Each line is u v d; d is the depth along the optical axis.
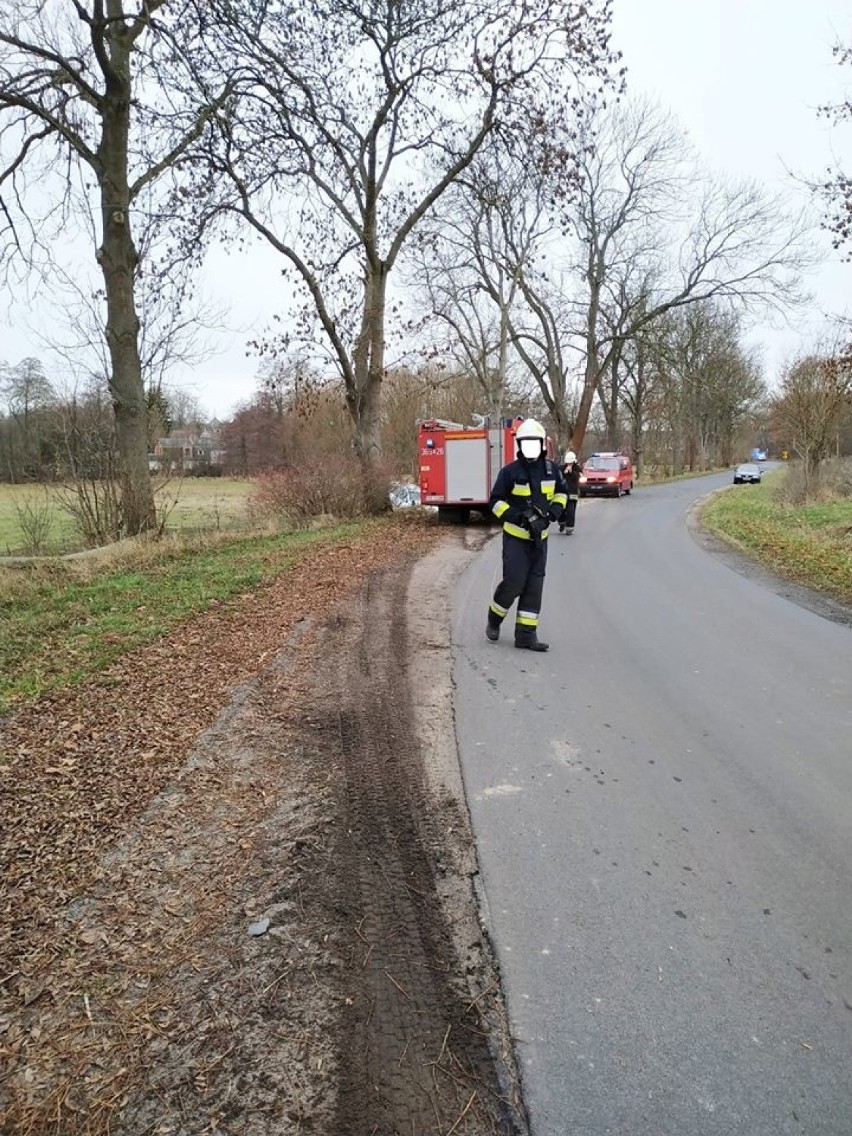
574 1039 2.40
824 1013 2.49
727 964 2.73
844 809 3.88
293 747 4.61
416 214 19.27
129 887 3.17
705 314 52.25
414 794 4.02
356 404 20.11
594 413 66.00
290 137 17.03
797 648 6.92
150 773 4.20
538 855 3.44
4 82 13.80
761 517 18.84
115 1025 2.45
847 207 12.37
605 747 4.66
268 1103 2.17
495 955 2.78
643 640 7.22
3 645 6.86
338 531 15.27
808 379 24.00
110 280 14.10
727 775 4.27
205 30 14.45
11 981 2.63
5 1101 2.17
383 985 2.63
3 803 3.81
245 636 7.04
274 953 2.79
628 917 2.99
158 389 14.63
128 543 12.46
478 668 6.27
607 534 16.70
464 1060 2.32
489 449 17.64
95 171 14.17
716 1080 2.24
